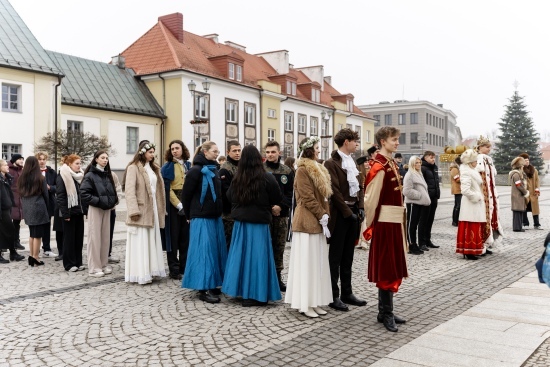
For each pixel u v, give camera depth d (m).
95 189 7.66
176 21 37.44
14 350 4.46
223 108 36.66
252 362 4.13
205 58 37.78
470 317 5.39
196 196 6.28
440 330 4.95
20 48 26.59
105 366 4.08
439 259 9.06
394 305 5.91
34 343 4.63
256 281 5.86
